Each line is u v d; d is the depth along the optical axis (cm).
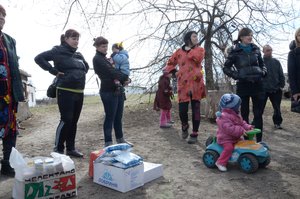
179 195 364
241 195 359
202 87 609
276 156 516
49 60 492
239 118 455
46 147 632
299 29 444
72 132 531
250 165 424
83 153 562
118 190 379
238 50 521
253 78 507
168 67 636
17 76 432
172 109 1034
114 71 530
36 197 339
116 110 556
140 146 605
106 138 548
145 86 1045
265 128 784
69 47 497
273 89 749
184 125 645
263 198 349
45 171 345
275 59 760
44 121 1037
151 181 412
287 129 766
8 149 437
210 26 1060
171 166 475
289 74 457
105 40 530
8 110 421
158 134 718
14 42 441
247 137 462
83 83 511
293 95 454
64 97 492
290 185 383
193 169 456
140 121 895
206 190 377
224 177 418
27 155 565
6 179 425
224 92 836
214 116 827
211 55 1074
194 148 579
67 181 359
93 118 1027
